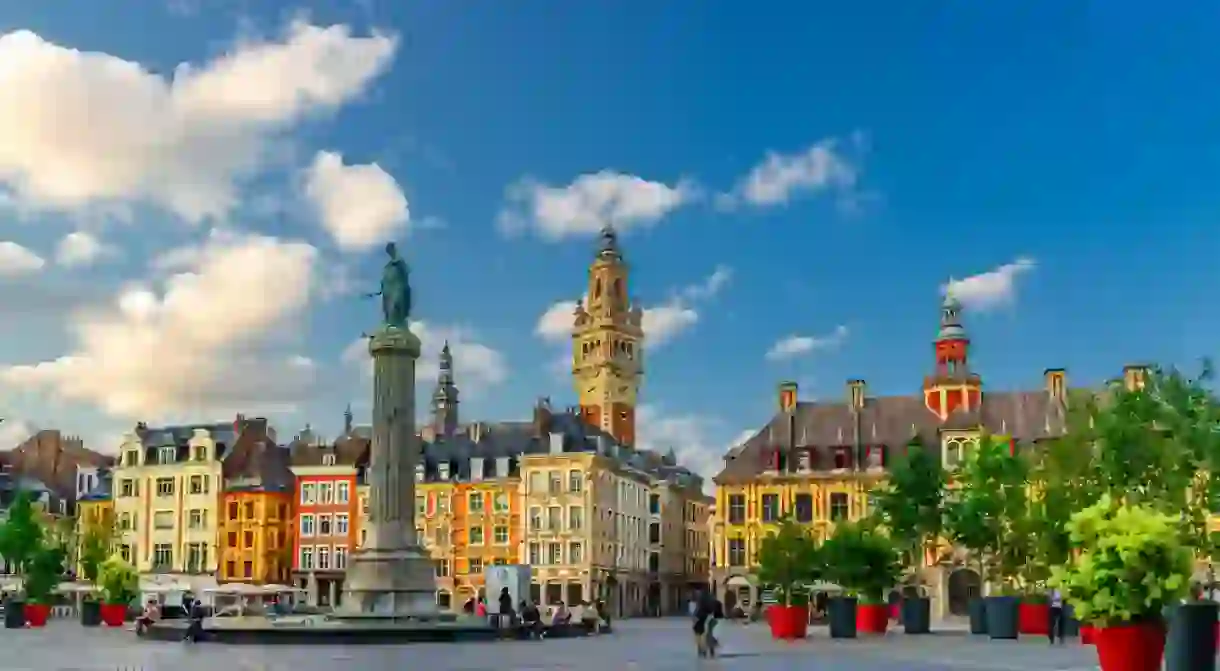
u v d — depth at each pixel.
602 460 126.56
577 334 190.38
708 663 37.97
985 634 62.47
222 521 133.12
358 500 131.25
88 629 70.88
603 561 127.00
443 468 130.38
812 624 87.81
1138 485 53.84
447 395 178.62
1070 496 58.44
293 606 103.06
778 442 114.31
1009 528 65.56
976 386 110.81
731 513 113.56
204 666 35.88
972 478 67.62
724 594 111.31
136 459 138.00
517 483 127.19
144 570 134.75
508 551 126.44
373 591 57.44
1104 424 54.44
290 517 133.50
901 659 39.91
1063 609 51.81
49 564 81.38
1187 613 24.23
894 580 62.84
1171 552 23.58
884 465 109.69
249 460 136.12
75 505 147.12
